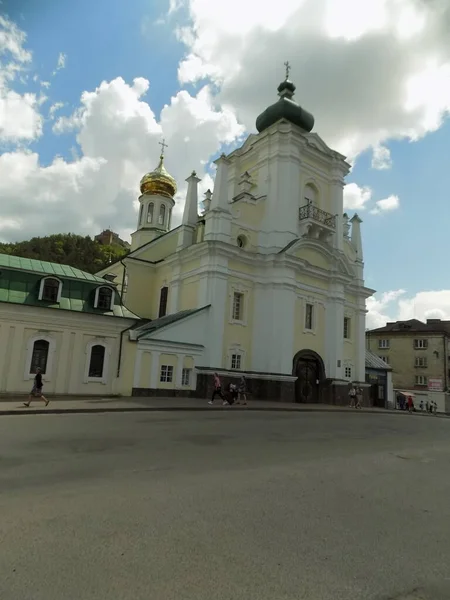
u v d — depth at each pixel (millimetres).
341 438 13797
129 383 25641
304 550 4836
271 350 30812
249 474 8094
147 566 4289
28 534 4977
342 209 37906
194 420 16391
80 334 24875
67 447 10062
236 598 3777
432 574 4410
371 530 5570
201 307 29547
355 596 3906
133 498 6395
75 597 3705
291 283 31844
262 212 33906
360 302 38656
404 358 67062
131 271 37344
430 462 10547
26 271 24688
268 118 36000
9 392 22688
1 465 8195
